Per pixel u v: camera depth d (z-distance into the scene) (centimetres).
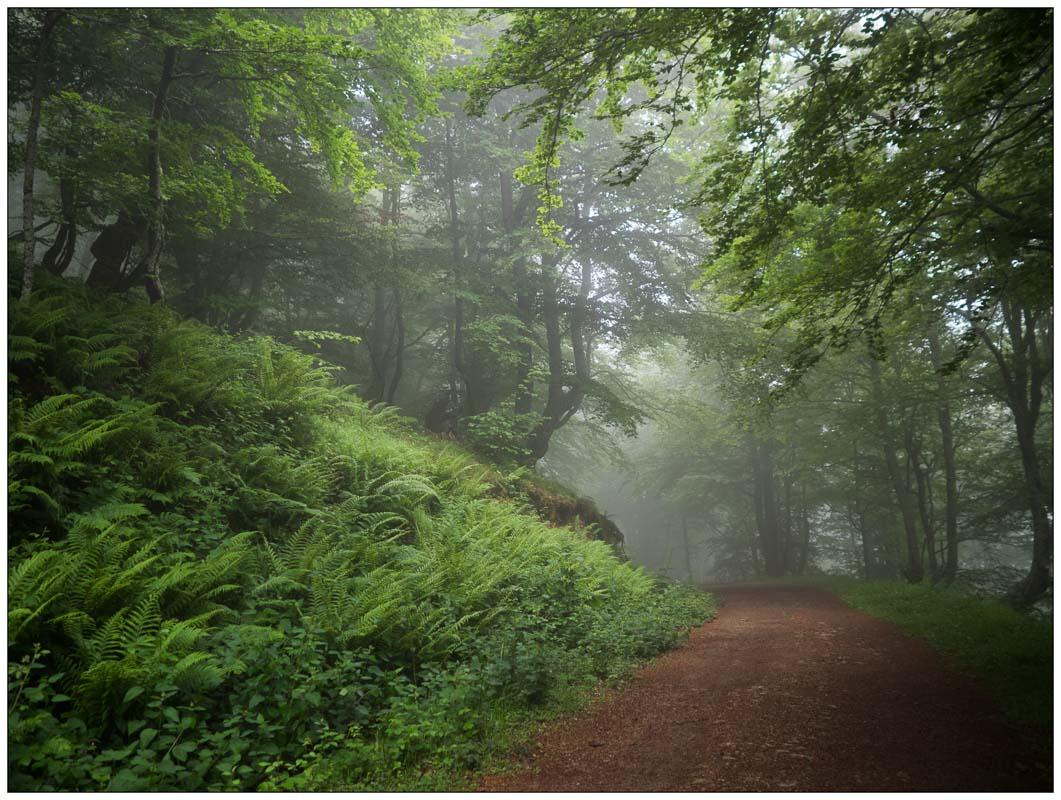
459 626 735
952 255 992
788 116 838
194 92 1301
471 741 506
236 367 1005
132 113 1126
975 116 812
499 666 631
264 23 909
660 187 2103
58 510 604
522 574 954
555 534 1332
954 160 844
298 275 1764
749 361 1182
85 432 664
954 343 1806
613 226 2275
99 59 1142
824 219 1061
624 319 2336
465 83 782
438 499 1104
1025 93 894
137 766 379
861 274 942
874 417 2189
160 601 557
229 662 485
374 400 2011
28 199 861
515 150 1981
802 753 485
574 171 2180
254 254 1636
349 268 1717
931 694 646
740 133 836
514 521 1185
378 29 1212
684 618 1239
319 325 2055
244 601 624
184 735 439
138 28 939
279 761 416
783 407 2392
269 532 781
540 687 625
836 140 821
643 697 672
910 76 736
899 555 3002
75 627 466
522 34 723
